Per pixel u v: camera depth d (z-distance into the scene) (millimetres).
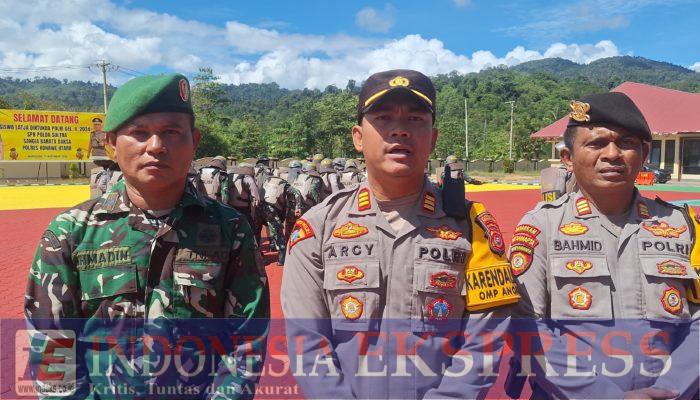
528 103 109562
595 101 2098
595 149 2084
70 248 1806
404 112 1808
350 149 62500
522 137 55719
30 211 15453
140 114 1758
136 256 1823
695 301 2037
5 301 5633
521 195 21266
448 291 1815
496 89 117375
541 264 2100
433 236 1861
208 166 7395
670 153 33406
